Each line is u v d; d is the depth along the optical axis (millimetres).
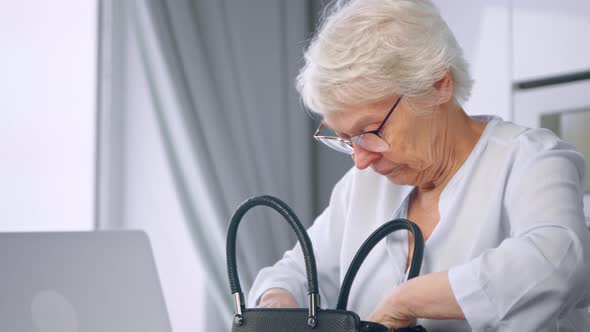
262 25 3311
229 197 3055
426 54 1100
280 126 3309
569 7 2453
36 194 2957
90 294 992
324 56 1101
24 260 963
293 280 1334
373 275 1280
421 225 1260
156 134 3041
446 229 1198
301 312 997
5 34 2924
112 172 3016
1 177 2902
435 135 1163
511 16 2631
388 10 1107
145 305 1029
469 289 993
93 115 3043
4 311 937
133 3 3053
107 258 1019
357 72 1071
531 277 978
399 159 1144
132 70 3055
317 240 1428
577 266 989
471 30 2781
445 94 1147
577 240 1004
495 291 983
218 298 3029
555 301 976
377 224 1322
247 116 3217
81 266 996
